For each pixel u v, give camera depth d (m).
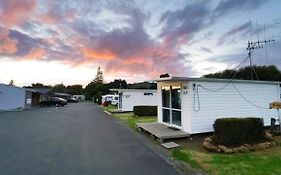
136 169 4.89
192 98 8.80
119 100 24.78
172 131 8.98
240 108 9.83
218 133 7.25
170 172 4.70
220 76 28.06
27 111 24.69
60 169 4.87
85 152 6.46
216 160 5.57
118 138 8.77
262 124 7.68
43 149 6.80
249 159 5.64
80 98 77.56
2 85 28.11
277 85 11.12
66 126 12.44
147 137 9.02
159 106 11.68
